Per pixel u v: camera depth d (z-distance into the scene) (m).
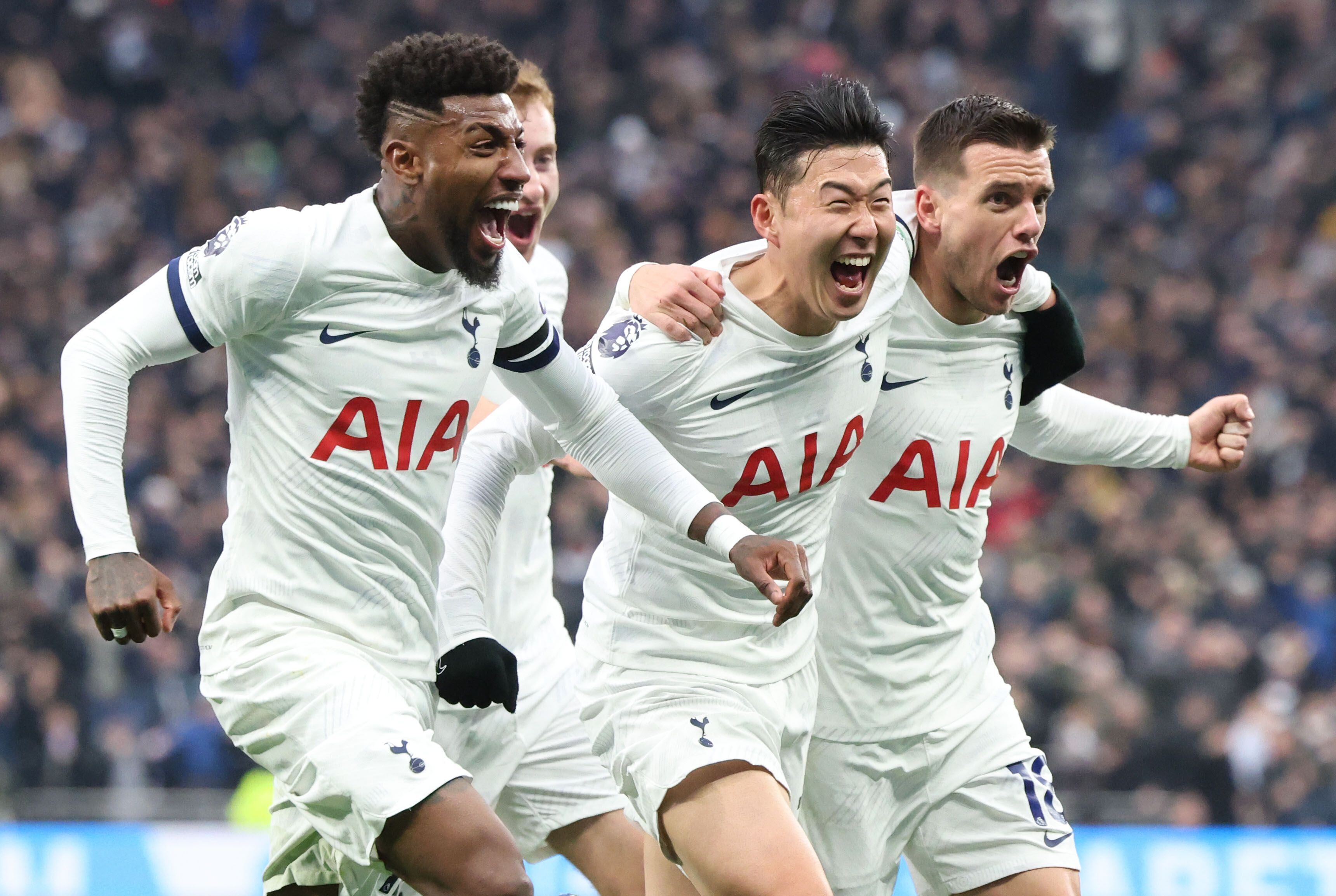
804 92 5.35
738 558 5.20
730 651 5.62
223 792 13.02
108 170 22.23
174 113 23.19
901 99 24.20
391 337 5.23
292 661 5.21
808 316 5.44
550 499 7.09
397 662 5.42
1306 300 21.92
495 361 5.55
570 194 22.36
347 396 5.21
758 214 5.48
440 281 5.27
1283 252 22.70
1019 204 5.74
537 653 6.82
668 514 5.37
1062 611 16.81
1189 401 20.78
